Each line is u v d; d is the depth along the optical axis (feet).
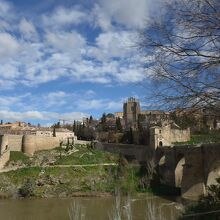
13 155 379.55
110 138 470.80
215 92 35.24
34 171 347.77
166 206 196.03
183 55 35.99
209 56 35.22
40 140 408.67
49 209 232.32
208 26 34.78
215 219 48.85
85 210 208.13
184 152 293.02
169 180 322.34
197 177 255.50
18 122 593.83
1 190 310.65
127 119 469.16
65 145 423.23
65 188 321.32
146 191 298.15
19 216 209.15
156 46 36.73
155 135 358.02
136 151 382.63
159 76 36.83
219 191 51.96
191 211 52.70
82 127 574.97
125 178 330.95
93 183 327.26
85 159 378.32
